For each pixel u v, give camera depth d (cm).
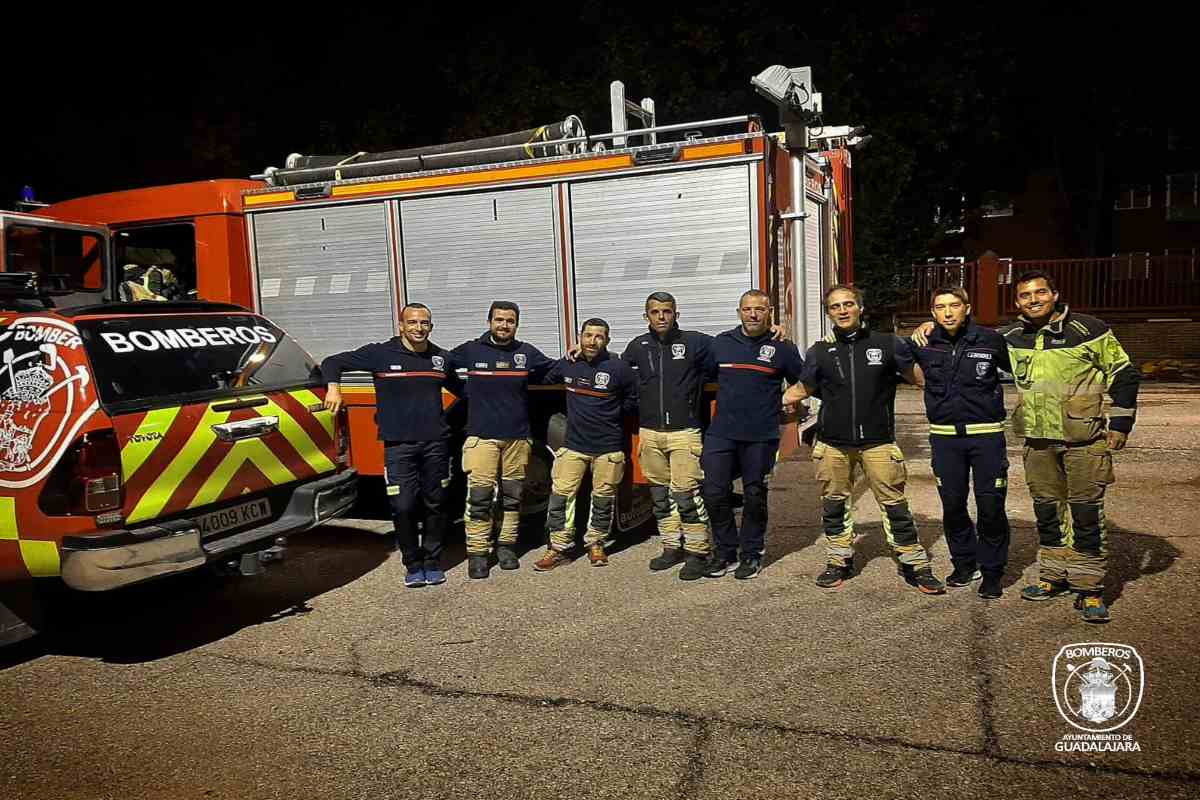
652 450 543
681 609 485
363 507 770
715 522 535
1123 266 1802
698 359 535
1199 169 2280
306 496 507
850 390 489
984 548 475
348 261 657
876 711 360
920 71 1689
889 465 489
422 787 317
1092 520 439
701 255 558
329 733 360
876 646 423
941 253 2562
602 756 333
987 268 1809
